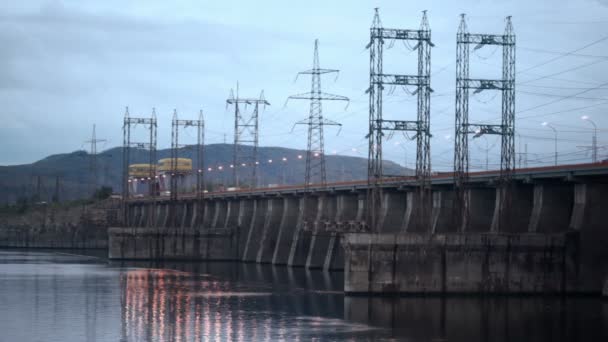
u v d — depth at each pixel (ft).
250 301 368.89
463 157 384.68
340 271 529.04
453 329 289.33
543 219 372.79
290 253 579.48
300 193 578.25
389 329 289.33
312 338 274.36
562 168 353.51
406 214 447.01
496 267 356.18
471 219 406.41
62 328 298.97
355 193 523.70
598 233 357.82
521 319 306.55
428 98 386.93
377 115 384.68
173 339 276.00
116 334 286.25
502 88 385.29
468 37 383.45
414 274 353.51
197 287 433.07
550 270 357.61
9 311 341.00
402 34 385.09
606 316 312.71
